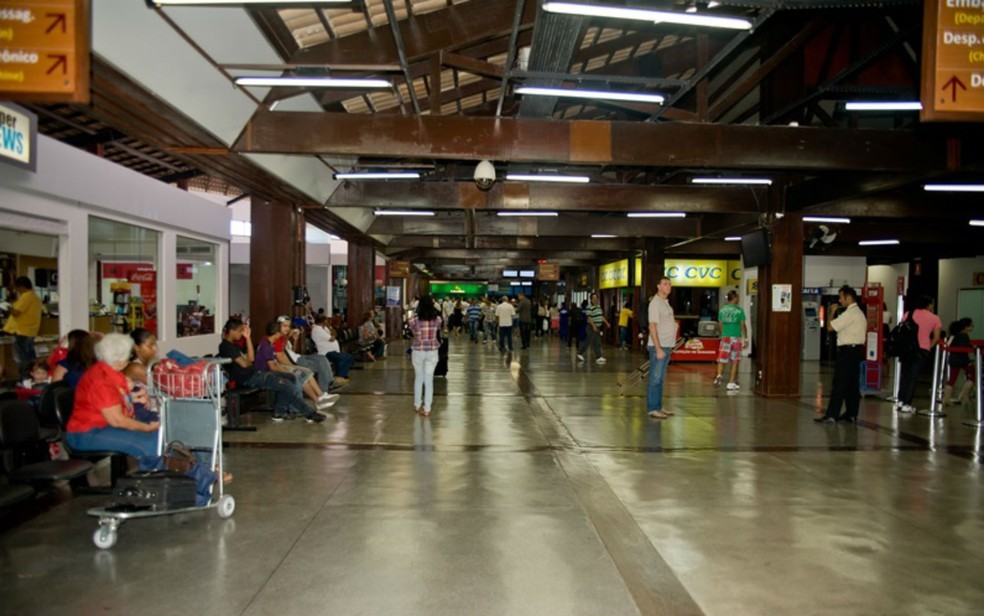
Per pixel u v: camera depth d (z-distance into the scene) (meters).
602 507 5.18
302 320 11.94
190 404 5.02
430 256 27.64
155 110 6.32
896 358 11.02
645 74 10.30
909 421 9.16
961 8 4.03
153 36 5.34
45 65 3.67
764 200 11.60
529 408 9.90
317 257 25.12
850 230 16.03
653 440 7.69
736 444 7.53
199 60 6.06
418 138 7.73
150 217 11.21
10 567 3.94
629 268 21.77
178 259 12.80
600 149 7.96
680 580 3.86
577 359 17.53
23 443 4.91
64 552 4.18
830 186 10.16
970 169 8.27
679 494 5.56
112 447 4.90
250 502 5.20
